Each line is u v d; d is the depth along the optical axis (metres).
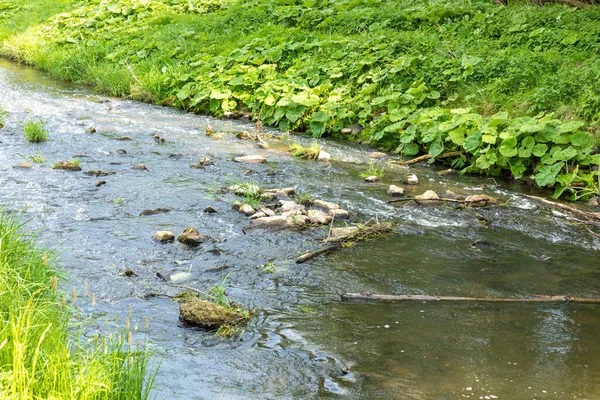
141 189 7.77
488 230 6.97
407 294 5.31
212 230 6.58
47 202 7.14
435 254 6.23
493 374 4.17
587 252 6.45
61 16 20.20
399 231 6.82
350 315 4.94
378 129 10.59
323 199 7.77
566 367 4.29
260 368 4.16
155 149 9.71
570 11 13.55
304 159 9.62
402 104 10.77
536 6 14.51
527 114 9.75
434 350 4.45
